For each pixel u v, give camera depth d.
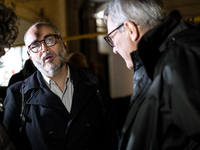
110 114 1.48
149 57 0.85
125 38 0.98
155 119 0.80
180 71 0.74
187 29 0.85
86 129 1.32
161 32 0.87
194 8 4.38
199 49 0.76
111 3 1.02
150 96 0.81
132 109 0.93
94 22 8.50
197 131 0.70
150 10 0.93
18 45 3.26
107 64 10.05
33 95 1.31
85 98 1.34
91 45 8.25
